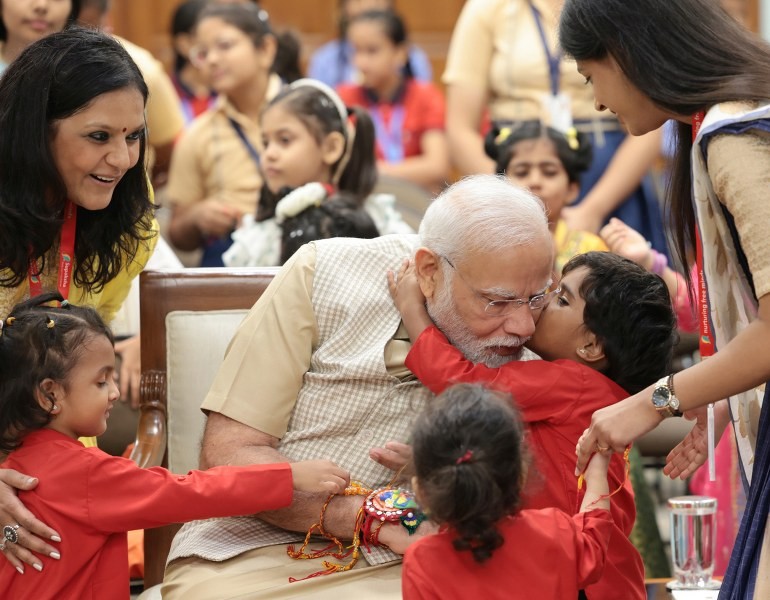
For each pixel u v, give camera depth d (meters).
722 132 2.94
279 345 3.53
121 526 3.23
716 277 3.08
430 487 2.79
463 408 2.83
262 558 3.42
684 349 5.25
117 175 3.54
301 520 3.41
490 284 3.26
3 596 3.27
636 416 3.05
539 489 3.19
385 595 3.21
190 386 3.99
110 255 3.79
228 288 4.11
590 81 3.22
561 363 3.33
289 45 6.95
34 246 3.59
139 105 3.53
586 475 3.13
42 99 3.42
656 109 3.12
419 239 3.52
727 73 2.99
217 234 6.30
